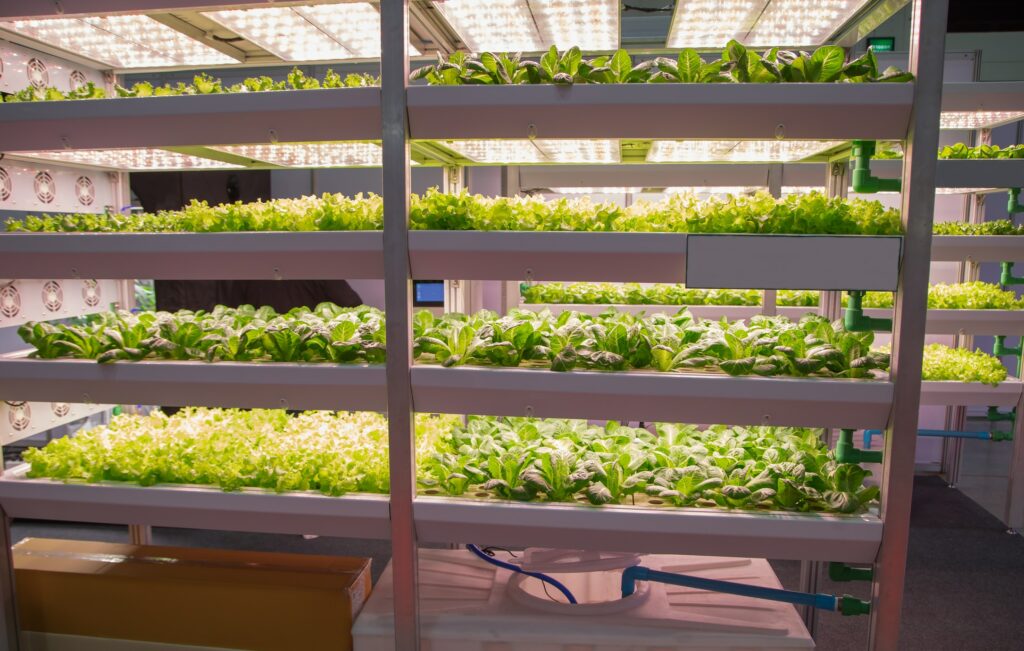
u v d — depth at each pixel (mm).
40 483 2566
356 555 4094
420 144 2799
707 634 2297
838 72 2098
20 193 2936
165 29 2648
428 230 2242
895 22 6070
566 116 2152
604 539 2258
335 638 2498
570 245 2184
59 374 2498
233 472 2455
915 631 3148
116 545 2904
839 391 2123
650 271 2215
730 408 2201
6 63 2746
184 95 2291
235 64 3088
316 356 2506
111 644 2650
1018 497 4363
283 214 2473
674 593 2551
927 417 5887
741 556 2248
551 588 2602
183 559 2748
